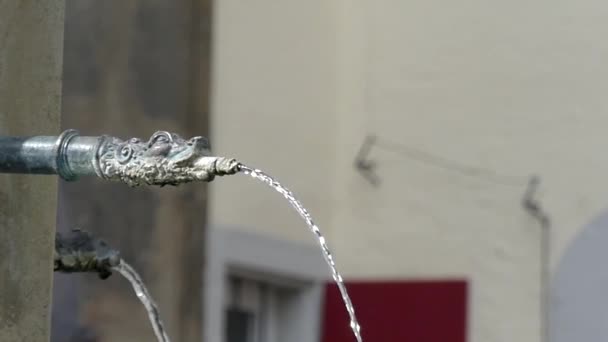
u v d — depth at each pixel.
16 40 3.95
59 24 4.09
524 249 10.35
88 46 9.30
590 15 10.25
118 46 9.45
